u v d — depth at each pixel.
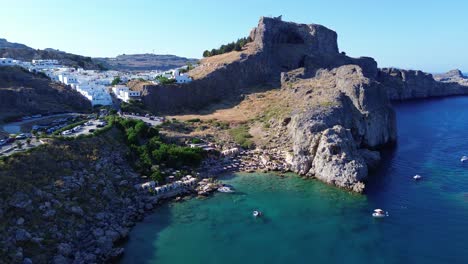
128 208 86.81
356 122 139.25
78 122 125.00
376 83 154.00
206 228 80.75
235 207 91.06
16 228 64.88
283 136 136.12
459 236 75.62
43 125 124.19
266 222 83.19
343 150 109.12
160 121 149.62
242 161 122.38
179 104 187.25
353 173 102.31
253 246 73.50
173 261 68.50
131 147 112.50
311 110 131.75
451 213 85.62
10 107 136.38
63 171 85.25
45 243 65.69
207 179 107.19
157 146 117.12
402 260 68.19
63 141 95.75
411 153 137.38
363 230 78.94
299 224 82.12
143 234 78.38
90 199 82.50
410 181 106.88
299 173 113.69
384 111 151.00
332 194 98.31
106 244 71.00
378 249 71.75
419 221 82.31
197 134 139.88
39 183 77.44
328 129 114.69
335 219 84.12
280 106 161.12
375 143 145.88
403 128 188.50
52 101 152.25
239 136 141.25
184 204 93.06
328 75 190.12
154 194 94.88
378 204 91.50
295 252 71.31
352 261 68.19
